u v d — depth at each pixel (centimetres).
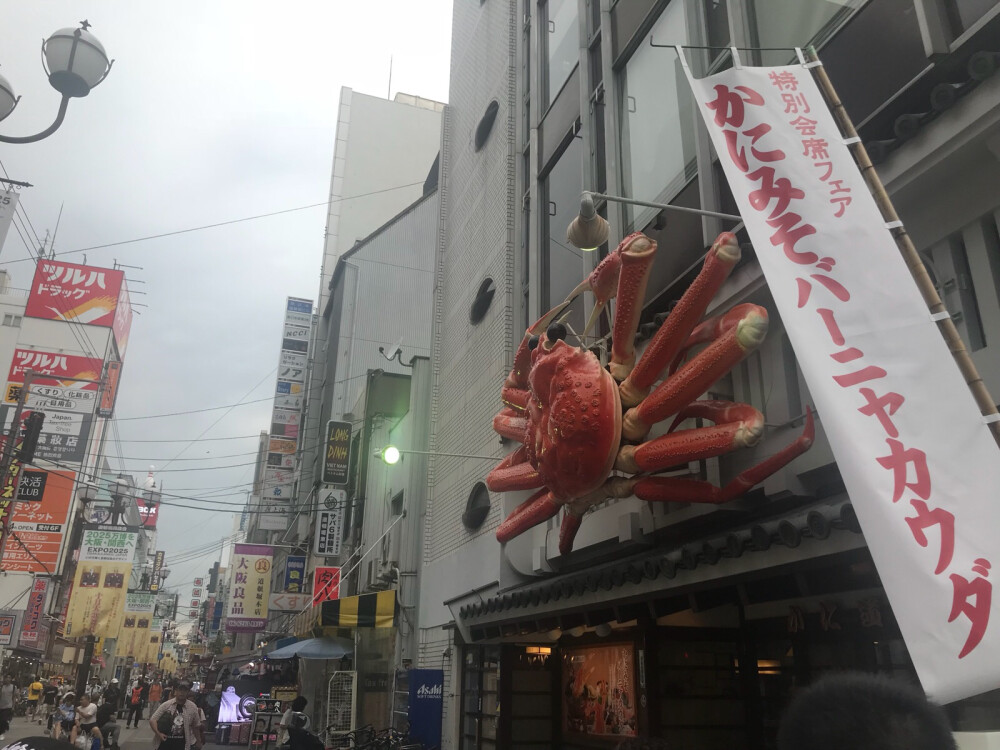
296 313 3941
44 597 3338
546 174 1260
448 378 1593
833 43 586
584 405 553
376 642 1753
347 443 2303
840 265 384
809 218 407
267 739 1700
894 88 521
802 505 575
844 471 323
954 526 292
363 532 2130
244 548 2962
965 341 482
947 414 318
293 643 1916
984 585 275
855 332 359
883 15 538
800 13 643
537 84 1330
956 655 268
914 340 343
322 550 2150
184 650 9081
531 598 866
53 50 642
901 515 302
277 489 3791
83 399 3928
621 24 1009
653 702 751
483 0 1703
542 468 612
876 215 391
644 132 916
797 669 682
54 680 3475
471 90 1716
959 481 301
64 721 1609
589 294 985
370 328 3092
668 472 701
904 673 563
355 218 3972
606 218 968
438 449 1582
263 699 1878
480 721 1134
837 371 350
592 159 1054
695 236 767
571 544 725
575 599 795
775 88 468
